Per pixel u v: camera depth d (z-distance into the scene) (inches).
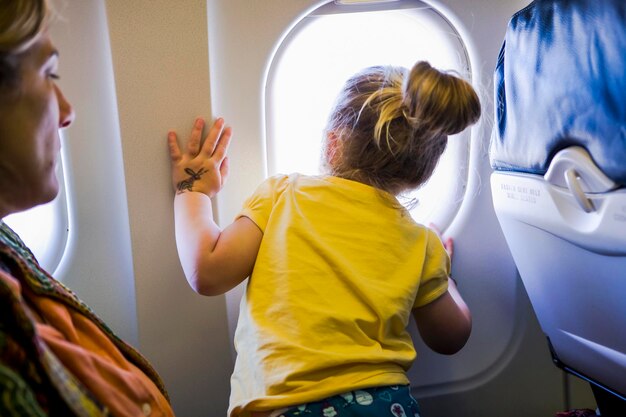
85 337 26.1
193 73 43.0
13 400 17.4
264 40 44.6
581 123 32.5
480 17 46.6
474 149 49.6
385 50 47.6
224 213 47.2
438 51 47.9
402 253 41.1
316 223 40.3
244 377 39.1
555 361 47.8
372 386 36.7
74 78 43.0
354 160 42.1
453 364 53.1
